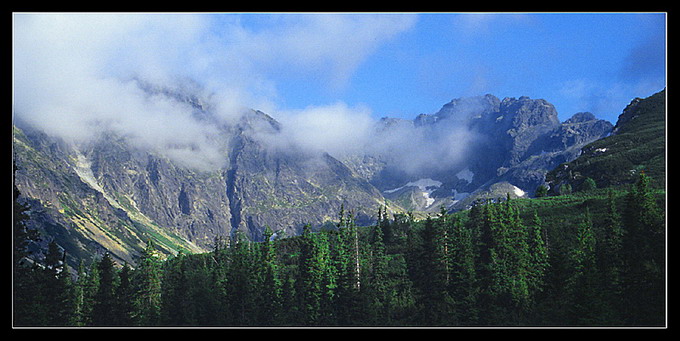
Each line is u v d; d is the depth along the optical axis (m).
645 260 93.81
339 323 114.31
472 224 163.75
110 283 124.62
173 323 118.88
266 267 141.88
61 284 116.69
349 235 139.88
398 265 145.62
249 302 120.44
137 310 124.56
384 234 170.12
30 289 105.25
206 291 124.56
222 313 118.62
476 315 105.06
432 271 115.38
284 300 121.31
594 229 138.12
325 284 123.06
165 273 162.50
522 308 102.81
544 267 115.38
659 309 85.19
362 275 124.69
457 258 114.69
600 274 95.75
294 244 175.38
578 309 92.00
